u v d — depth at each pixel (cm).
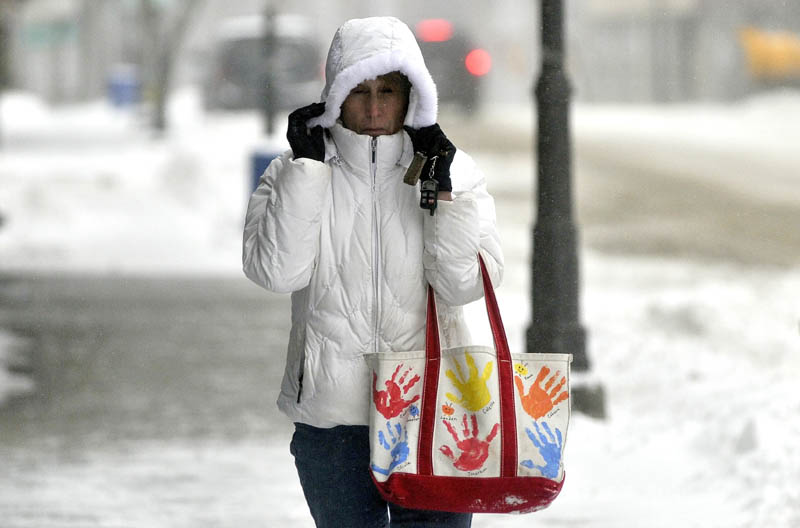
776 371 2823
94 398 2792
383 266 1256
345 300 1260
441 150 1247
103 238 5462
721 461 2169
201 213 6172
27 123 13838
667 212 6431
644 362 2977
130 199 6462
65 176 7262
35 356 3219
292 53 10525
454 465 1227
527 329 2512
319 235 1260
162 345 3384
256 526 1942
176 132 10738
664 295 3809
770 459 2078
